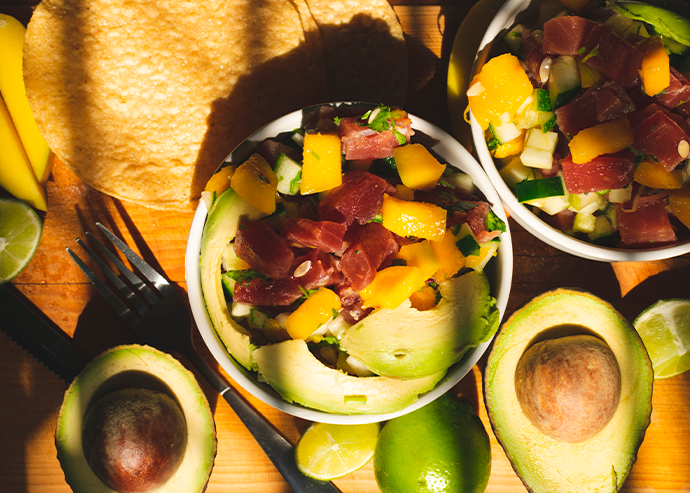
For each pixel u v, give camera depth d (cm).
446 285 36
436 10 43
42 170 41
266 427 41
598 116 36
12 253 41
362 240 36
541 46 38
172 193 41
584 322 40
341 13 42
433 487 38
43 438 41
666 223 37
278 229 36
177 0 40
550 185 37
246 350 36
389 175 38
